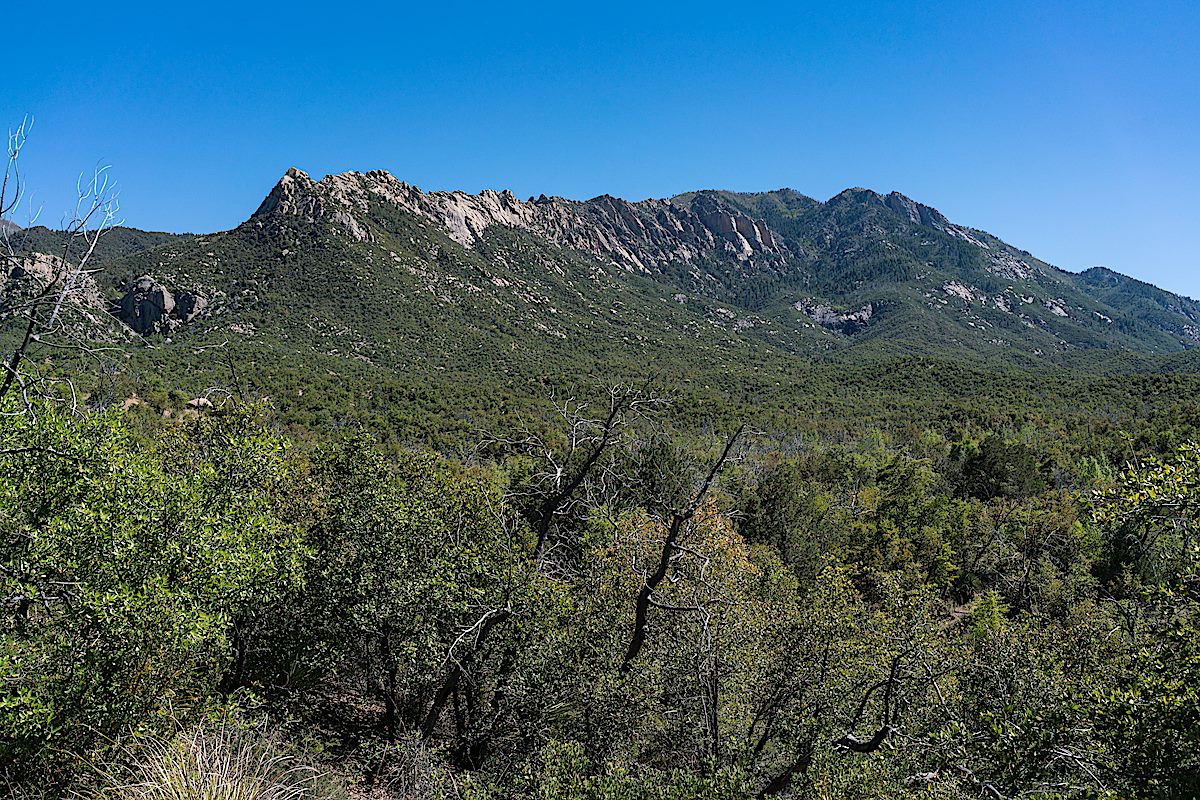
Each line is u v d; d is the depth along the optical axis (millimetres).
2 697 6934
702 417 73438
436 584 11945
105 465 8977
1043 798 6895
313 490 14711
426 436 54656
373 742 11930
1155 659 6934
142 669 8211
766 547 33625
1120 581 30203
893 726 11406
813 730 11711
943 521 42000
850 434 86875
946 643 13016
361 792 10836
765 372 148250
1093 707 6859
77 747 7613
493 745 13477
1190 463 6637
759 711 12508
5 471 8281
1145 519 7027
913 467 51219
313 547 12938
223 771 6711
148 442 13398
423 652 11812
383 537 12492
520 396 82625
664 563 12602
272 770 7766
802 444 75438
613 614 13812
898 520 43062
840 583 13070
